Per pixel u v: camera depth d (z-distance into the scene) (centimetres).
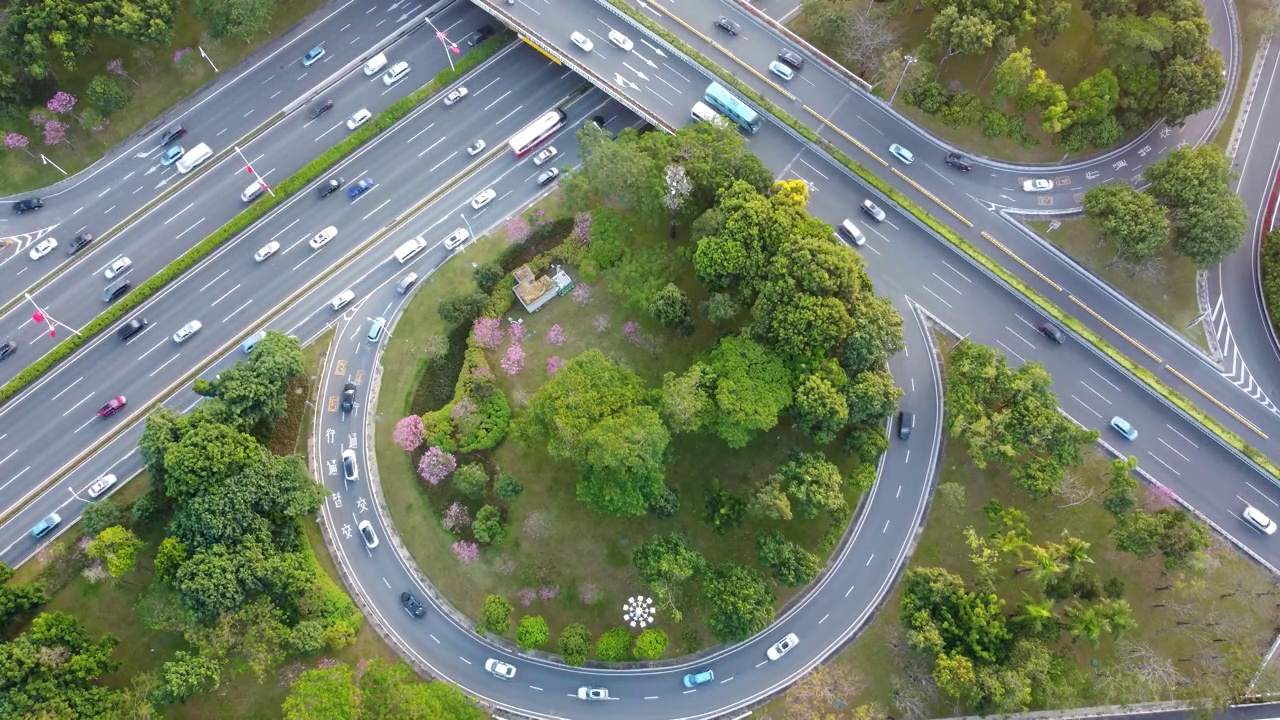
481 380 10781
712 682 10319
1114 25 10712
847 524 10625
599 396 9800
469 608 10519
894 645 10050
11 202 11862
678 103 11594
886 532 10638
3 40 11175
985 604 9675
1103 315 11044
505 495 10312
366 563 10644
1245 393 10781
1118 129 11000
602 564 10512
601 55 11738
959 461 10706
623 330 11125
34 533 10600
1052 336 10919
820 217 11381
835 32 11281
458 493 10725
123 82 11975
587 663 10325
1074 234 11244
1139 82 10781
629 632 10231
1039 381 10088
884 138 11500
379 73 12369
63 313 11544
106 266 11706
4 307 11506
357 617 10269
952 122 11031
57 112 11619
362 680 9481
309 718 8950
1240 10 11825
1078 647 10138
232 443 9856
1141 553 9850
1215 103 10869
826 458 10556
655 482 9762
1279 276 10700
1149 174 10869
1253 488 10550
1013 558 10306
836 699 10044
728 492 10512
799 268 9731
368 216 11875
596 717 10288
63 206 11906
